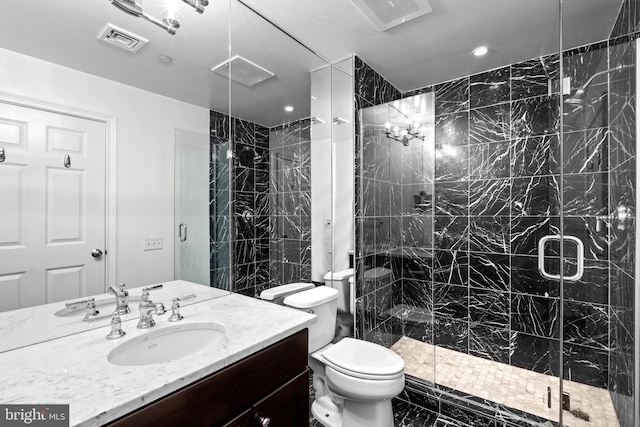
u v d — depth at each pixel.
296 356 1.17
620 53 1.12
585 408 1.26
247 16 1.56
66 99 1.04
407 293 2.37
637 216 0.97
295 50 1.87
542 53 2.08
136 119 1.23
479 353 2.37
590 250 1.27
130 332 1.08
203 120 1.48
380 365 1.54
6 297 0.92
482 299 2.36
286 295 1.88
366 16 1.62
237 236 1.64
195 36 1.42
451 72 2.36
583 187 1.29
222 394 0.88
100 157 1.13
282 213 1.87
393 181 2.25
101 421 0.63
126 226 1.20
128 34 1.20
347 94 2.07
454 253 2.48
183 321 1.19
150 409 0.72
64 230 1.04
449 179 2.51
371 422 1.50
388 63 2.19
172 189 1.36
